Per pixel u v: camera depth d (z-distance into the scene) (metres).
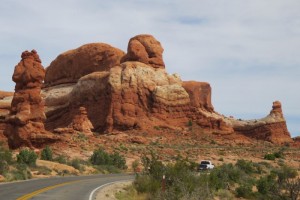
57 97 124.31
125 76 105.00
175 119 105.25
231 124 115.31
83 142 73.44
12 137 63.88
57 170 45.12
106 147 73.88
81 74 133.50
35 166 44.16
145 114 103.12
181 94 108.19
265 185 35.56
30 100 65.81
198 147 89.38
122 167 60.91
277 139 111.12
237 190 35.81
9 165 39.16
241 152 86.25
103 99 105.25
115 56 128.25
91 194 22.95
